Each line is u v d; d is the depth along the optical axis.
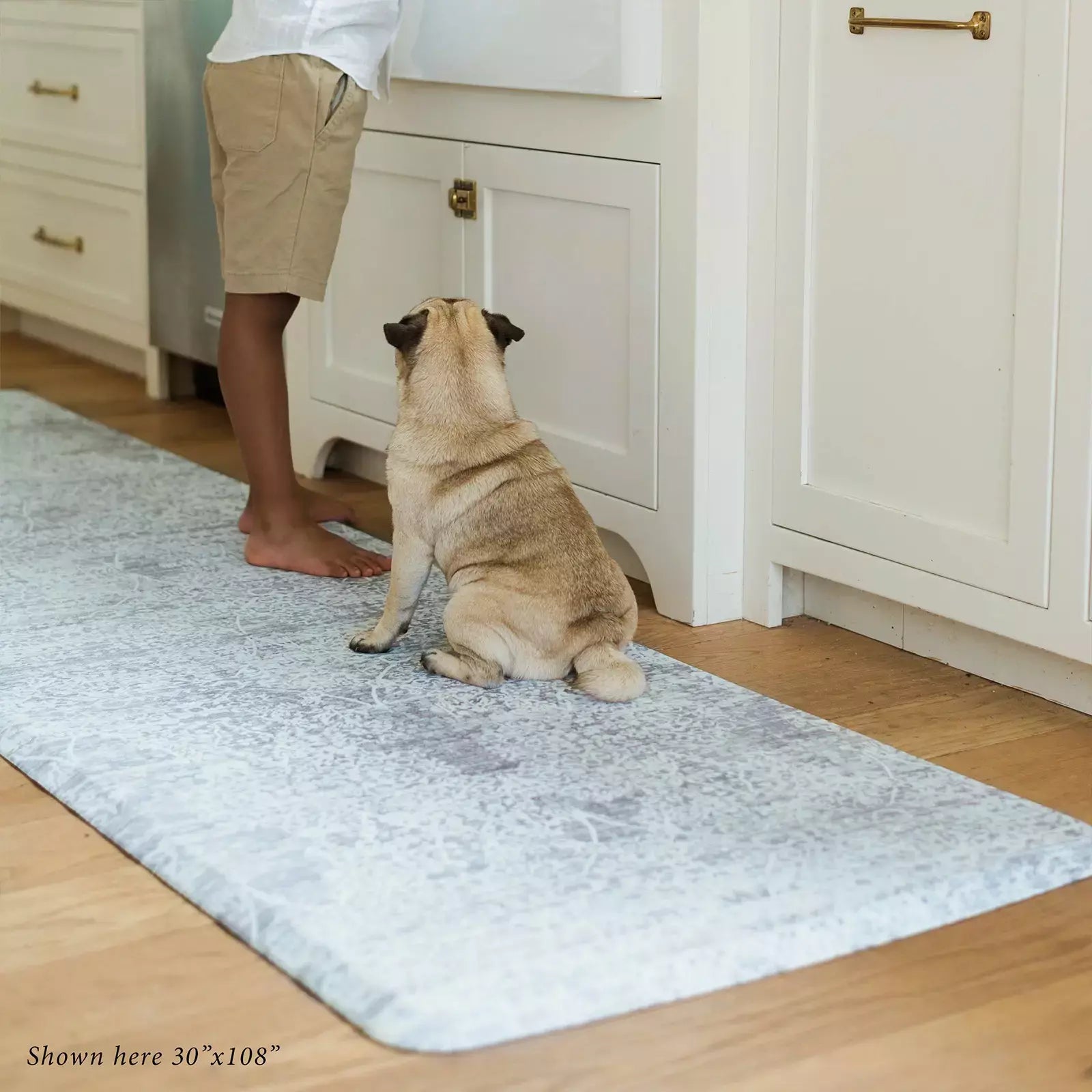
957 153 1.97
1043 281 1.87
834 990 1.37
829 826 1.64
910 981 1.39
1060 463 1.89
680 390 2.30
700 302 2.25
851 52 2.08
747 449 2.36
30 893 1.53
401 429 2.07
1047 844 1.60
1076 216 1.82
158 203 3.69
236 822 1.63
